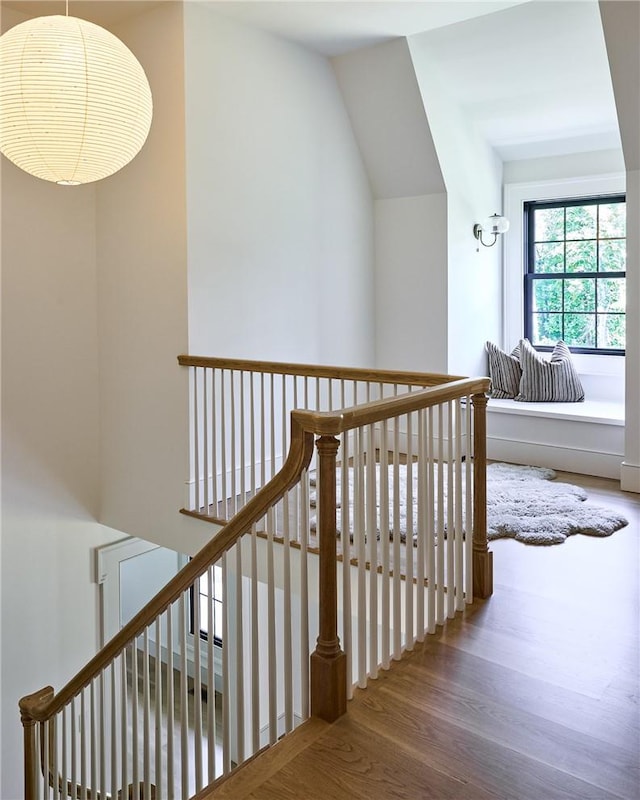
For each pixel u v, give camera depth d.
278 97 4.53
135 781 2.70
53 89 2.42
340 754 1.99
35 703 3.29
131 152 2.68
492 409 5.38
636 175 4.27
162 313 4.26
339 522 3.61
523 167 5.77
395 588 2.48
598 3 3.75
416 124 4.80
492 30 4.25
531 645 2.61
